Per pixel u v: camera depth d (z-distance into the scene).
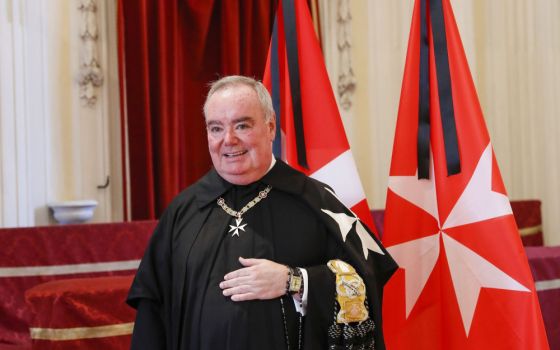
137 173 5.99
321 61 3.02
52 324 3.06
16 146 5.35
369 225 2.93
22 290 4.48
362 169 7.06
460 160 2.83
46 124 5.66
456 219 2.83
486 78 6.50
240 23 6.54
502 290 2.68
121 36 5.90
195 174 6.39
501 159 6.37
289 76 2.99
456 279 2.81
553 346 3.60
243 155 2.12
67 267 4.57
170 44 6.19
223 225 2.16
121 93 5.91
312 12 6.79
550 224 6.00
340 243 2.14
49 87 5.71
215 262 2.11
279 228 2.15
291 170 2.30
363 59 7.06
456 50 2.89
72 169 5.81
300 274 2.02
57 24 5.77
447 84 2.88
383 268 2.28
